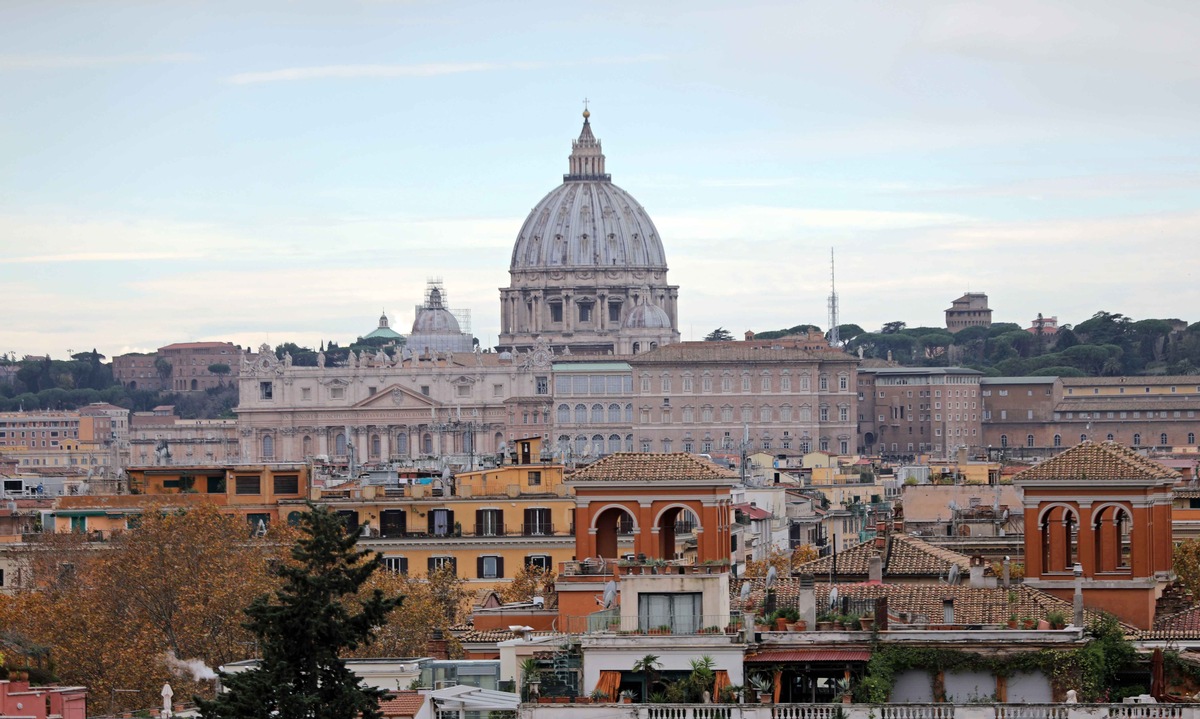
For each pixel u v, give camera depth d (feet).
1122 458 346.95
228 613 449.06
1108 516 346.74
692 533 389.80
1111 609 341.00
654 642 283.18
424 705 286.66
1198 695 278.05
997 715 271.28
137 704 398.42
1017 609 303.48
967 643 281.74
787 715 270.87
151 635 438.40
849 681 281.13
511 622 359.46
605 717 272.92
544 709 274.57
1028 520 347.36
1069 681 279.90
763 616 293.43
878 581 352.28
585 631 300.40
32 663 355.36
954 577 346.95
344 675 273.13
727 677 280.92
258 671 270.46
